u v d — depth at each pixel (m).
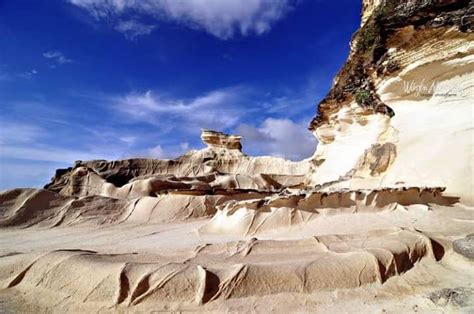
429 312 5.29
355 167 18.80
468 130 14.52
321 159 27.61
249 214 11.68
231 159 43.66
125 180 39.22
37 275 6.41
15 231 14.12
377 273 6.27
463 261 7.14
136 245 10.70
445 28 13.94
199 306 5.42
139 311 5.33
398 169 16.52
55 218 15.88
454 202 12.70
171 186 26.12
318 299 5.70
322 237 8.04
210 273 5.88
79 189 27.88
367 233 8.25
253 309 5.42
